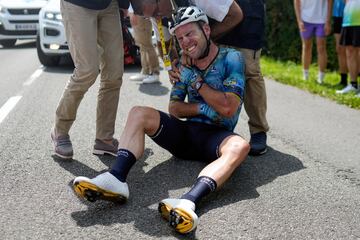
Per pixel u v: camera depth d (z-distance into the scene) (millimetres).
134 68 8375
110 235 2611
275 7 10148
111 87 3678
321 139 4508
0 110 5250
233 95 3322
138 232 2648
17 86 6699
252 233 2668
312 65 9312
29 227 2686
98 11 3389
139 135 3123
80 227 2695
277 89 6980
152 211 2896
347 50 6516
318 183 3416
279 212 2934
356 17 6277
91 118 4922
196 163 3686
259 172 3594
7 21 12445
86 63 3371
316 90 6723
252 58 3881
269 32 10406
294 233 2684
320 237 2650
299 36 9812
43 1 12898
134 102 5723
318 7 7129
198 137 3451
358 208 3025
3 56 10711
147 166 3629
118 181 2879
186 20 3193
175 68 3543
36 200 3021
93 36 3369
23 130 4492
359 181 3480
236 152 3070
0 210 2879
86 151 3920
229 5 3424
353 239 2643
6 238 2562
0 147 3990
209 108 3447
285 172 3609
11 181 3301
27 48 12672
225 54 3434
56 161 3691
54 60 8414
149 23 6578
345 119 5309
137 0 3441
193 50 3264
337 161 3900
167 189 3219
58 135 3684
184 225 2553
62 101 3553
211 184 2855
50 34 8016
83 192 2795
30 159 3723
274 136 4555
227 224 2758
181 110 3521
